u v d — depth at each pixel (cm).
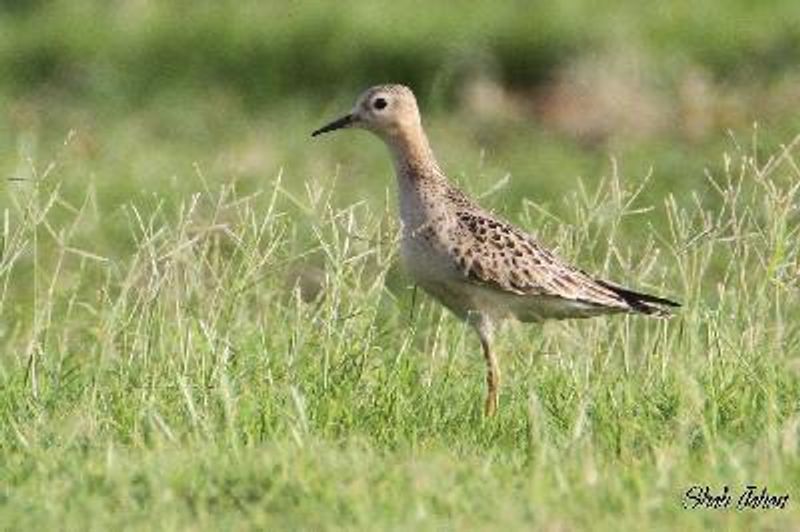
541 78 2961
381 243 1686
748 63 2933
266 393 1484
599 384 1529
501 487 1274
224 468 1281
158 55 3089
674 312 1645
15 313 1930
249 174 2522
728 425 1443
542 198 2381
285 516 1213
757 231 1683
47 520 1220
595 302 1611
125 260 2153
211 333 1541
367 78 2984
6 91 3028
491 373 1588
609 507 1232
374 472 1280
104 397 1510
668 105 2786
